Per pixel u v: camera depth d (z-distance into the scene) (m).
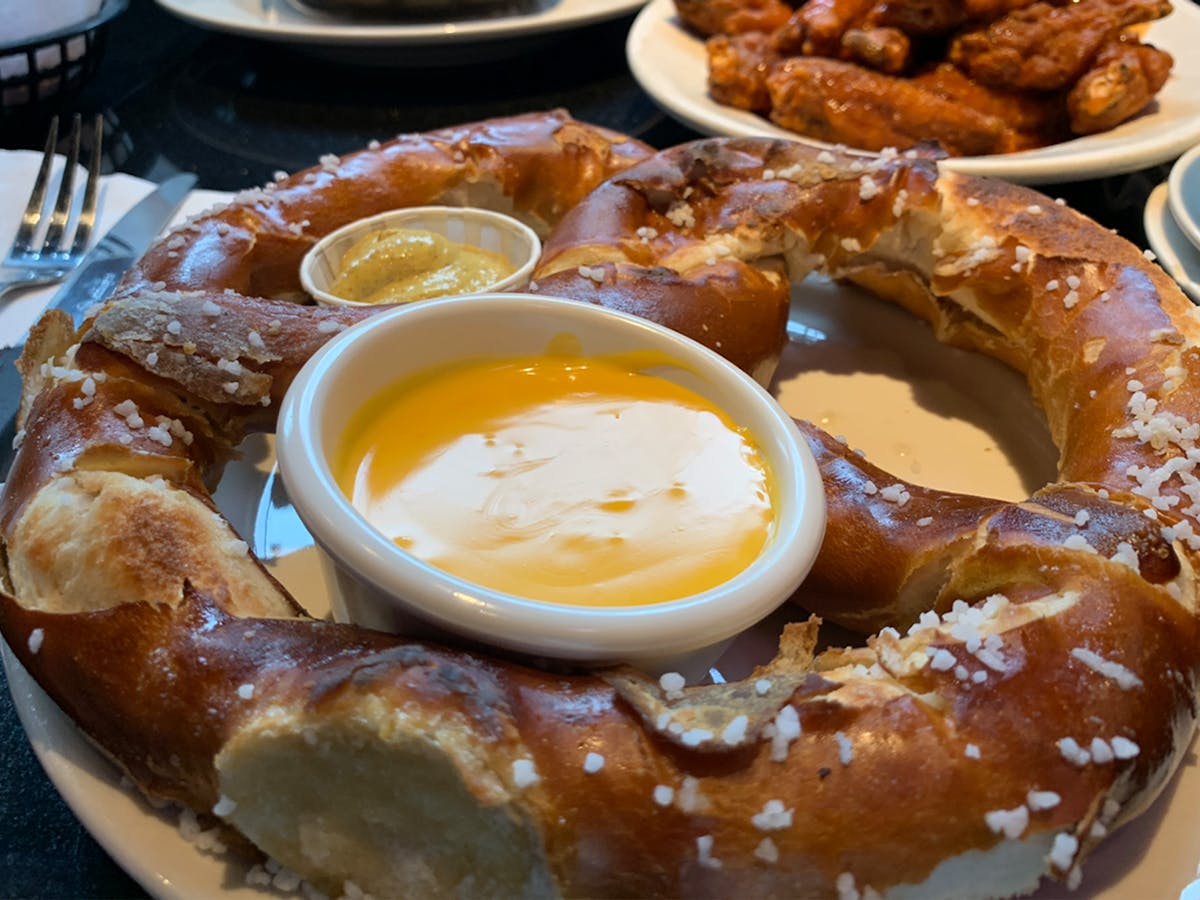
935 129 0.36
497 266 0.26
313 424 0.15
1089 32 0.36
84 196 0.31
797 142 0.29
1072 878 0.13
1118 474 0.19
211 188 0.36
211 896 0.13
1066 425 0.23
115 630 0.14
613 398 0.18
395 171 0.28
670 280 0.23
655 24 0.43
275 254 0.26
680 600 0.14
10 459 0.21
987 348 0.26
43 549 0.16
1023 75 0.36
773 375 0.27
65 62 0.38
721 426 0.18
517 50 0.44
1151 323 0.22
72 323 0.20
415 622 0.14
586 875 0.13
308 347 0.20
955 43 0.38
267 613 0.15
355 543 0.14
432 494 0.16
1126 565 0.15
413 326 0.18
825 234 0.26
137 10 0.51
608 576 0.15
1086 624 0.15
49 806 0.16
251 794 0.13
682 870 0.13
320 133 0.40
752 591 0.14
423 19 0.43
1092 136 0.35
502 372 0.19
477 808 0.13
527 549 0.15
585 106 0.42
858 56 0.37
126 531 0.15
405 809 0.13
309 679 0.13
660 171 0.27
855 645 0.20
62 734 0.15
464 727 0.13
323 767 0.13
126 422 0.18
